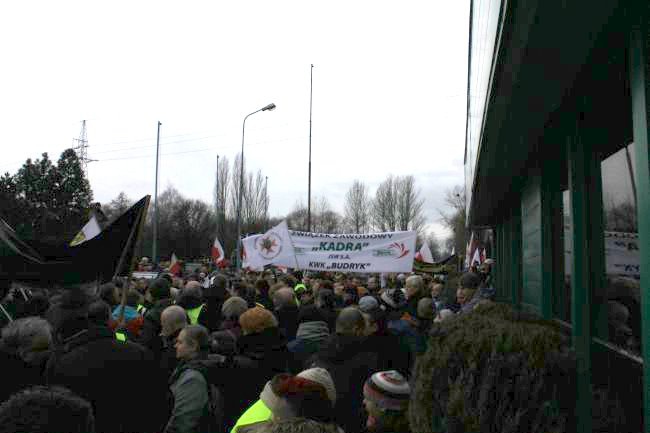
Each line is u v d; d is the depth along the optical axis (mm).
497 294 15180
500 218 14180
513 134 5840
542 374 1873
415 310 6988
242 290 9312
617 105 3957
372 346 4805
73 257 6113
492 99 4547
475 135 7238
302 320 6055
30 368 3947
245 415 3529
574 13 2994
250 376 4629
